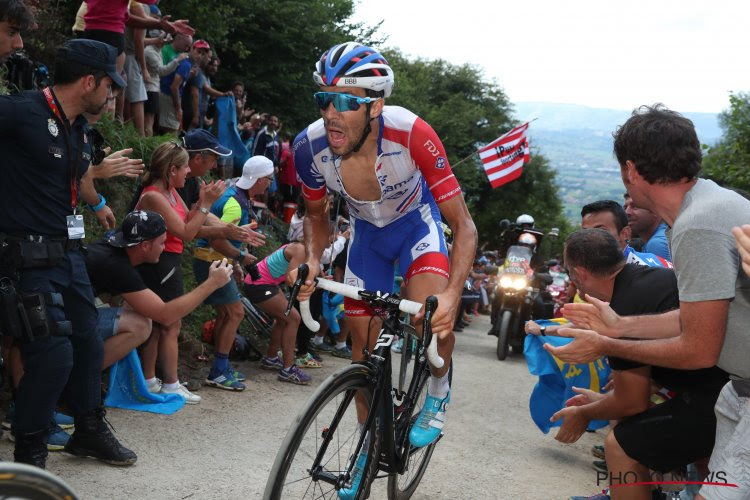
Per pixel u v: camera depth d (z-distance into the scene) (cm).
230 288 480
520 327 802
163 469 330
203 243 499
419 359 296
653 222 422
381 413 265
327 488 258
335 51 254
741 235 178
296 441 223
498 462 409
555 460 428
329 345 727
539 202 3862
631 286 257
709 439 226
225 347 493
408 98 2630
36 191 278
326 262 635
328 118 258
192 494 304
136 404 423
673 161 208
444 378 300
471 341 955
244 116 1019
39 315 269
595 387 418
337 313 683
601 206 406
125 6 594
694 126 212
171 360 441
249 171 537
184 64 803
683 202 210
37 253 276
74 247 303
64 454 336
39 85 438
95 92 287
